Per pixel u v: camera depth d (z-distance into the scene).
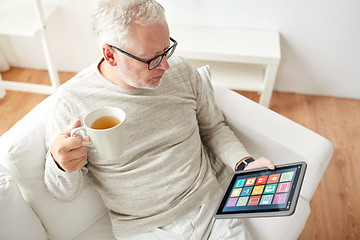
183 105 1.21
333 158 2.04
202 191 1.20
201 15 2.21
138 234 1.17
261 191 1.05
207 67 1.40
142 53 1.00
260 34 2.18
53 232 1.18
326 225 1.75
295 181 1.01
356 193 1.89
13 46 2.45
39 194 1.10
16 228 1.04
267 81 2.08
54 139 0.98
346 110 2.35
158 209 1.16
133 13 0.97
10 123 2.19
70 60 2.53
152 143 1.15
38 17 2.00
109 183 1.15
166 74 1.19
